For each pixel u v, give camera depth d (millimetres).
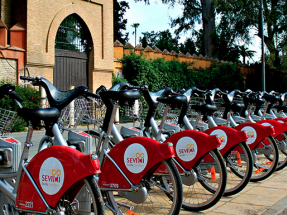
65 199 2312
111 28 14633
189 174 3406
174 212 2676
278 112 6762
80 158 2211
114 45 15430
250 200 3764
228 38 26188
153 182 3166
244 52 29516
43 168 2334
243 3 24172
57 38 13086
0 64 10969
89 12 13750
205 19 26609
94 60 13992
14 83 10633
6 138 2818
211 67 19734
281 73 24844
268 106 6375
